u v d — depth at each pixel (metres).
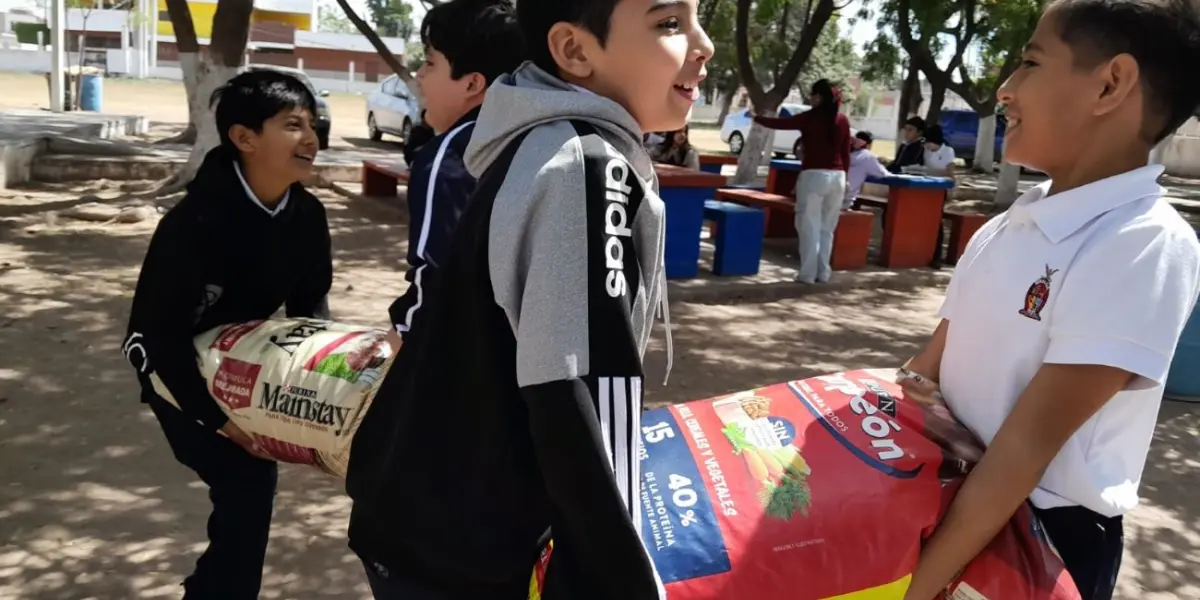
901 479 1.36
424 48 2.09
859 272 9.09
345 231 9.45
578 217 1.16
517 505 1.29
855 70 44.84
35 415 4.24
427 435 1.32
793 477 1.35
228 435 2.02
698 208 8.02
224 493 2.16
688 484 1.34
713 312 7.28
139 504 3.47
